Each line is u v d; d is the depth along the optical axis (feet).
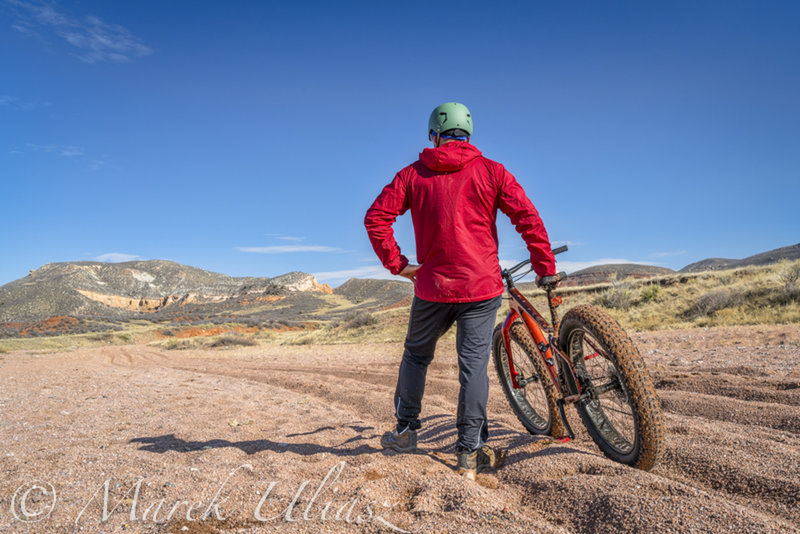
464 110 9.13
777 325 39.27
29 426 14.99
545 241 8.47
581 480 7.39
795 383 14.43
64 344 141.59
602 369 9.51
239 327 222.89
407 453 9.87
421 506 6.82
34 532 7.08
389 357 41.91
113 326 273.75
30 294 483.51
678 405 13.39
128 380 29.45
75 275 624.18
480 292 8.55
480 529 6.04
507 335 11.59
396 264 9.02
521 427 12.60
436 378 23.13
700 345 30.37
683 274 82.23
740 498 6.89
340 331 98.94
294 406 18.22
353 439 11.97
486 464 9.13
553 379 9.60
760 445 8.55
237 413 16.75
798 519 6.01
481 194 8.59
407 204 9.07
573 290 89.61
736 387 14.85
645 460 7.79
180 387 25.11
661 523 5.82
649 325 55.42
